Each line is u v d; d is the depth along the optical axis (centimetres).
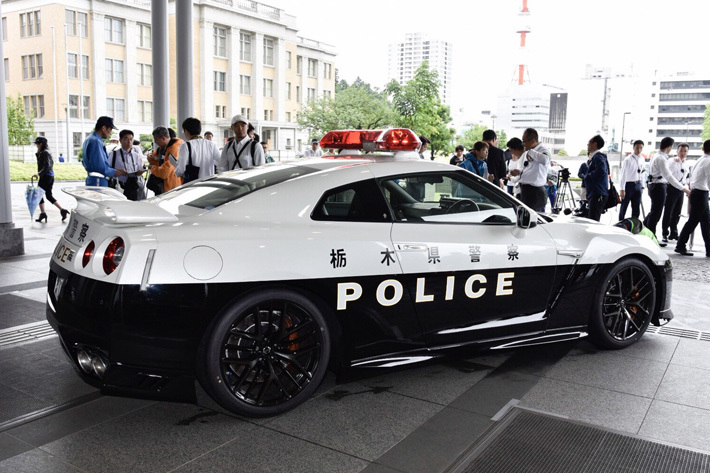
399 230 341
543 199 760
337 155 398
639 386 362
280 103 6134
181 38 1030
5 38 4994
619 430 302
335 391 351
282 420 310
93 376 296
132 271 273
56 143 4728
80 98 4572
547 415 318
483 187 381
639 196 1078
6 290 568
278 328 307
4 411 315
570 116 11044
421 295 345
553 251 394
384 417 315
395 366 342
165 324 277
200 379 294
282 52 6081
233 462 266
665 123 10494
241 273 290
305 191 326
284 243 304
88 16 4778
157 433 293
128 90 5022
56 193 1891
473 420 312
